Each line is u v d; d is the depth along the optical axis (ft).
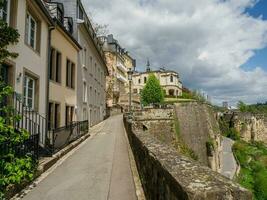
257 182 110.73
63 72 58.75
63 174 29.91
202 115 148.46
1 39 22.86
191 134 140.87
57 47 54.49
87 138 62.80
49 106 51.47
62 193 23.56
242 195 9.16
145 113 127.65
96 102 108.58
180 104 143.74
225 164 142.92
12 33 23.62
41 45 44.91
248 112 208.13
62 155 40.14
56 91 53.98
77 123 56.13
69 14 74.49
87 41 86.89
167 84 278.46
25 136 22.52
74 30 73.61
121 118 138.21
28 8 40.09
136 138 31.07
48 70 47.60
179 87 289.33
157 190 15.08
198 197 9.10
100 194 22.82
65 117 60.23
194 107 146.92
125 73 256.52
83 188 24.66
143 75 287.28
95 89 105.70
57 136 41.19
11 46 33.86
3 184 20.17
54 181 27.27
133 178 27.09
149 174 18.51
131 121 59.26
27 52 38.96
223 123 214.90
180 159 14.69
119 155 40.06
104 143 53.72
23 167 22.52
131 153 41.32
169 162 13.92
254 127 201.57
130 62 290.97
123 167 32.17
